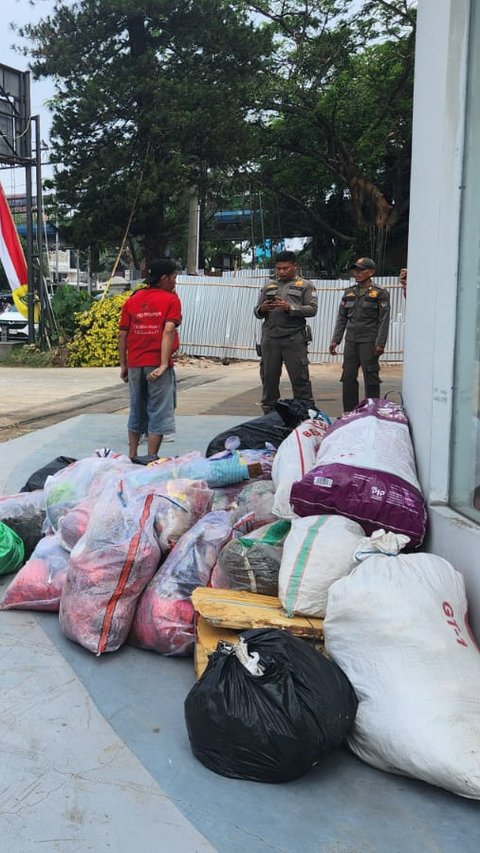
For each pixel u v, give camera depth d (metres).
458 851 1.92
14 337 21.95
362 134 23.22
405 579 2.37
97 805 2.07
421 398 3.20
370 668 2.25
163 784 2.17
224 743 2.17
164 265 5.66
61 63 18.52
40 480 4.55
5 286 52.34
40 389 11.69
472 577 2.60
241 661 2.23
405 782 2.19
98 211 19.75
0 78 15.58
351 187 23.03
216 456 4.06
